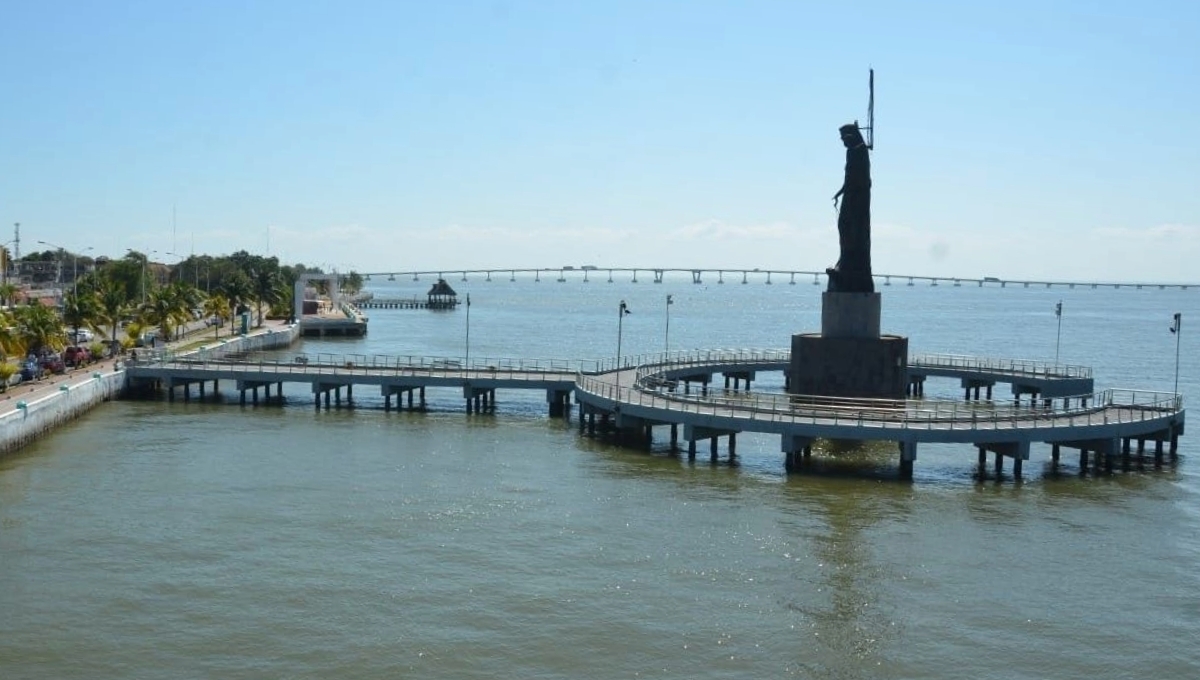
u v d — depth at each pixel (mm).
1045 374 108062
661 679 39312
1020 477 70062
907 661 41250
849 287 84312
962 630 44125
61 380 96000
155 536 54250
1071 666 41062
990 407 81125
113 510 58875
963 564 51906
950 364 117000
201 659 40281
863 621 44812
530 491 64562
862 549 53938
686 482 67438
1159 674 40562
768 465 72938
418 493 63688
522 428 87188
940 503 63094
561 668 40031
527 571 49906
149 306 145375
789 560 52031
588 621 44219
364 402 102062
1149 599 47844
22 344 88375
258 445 77688
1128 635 43938
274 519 57594
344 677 39031
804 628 44000
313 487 64688
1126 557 53438
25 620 43531
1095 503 63719
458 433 84312
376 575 49031
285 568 49781
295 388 111312
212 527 55969
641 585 48344
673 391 92188
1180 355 189250
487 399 99938
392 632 42812
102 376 95875
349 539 54281
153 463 70625
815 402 82375
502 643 42000
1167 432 76625
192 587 47219
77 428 83562
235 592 46719
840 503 62688
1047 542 55656
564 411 95250
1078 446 73188
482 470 70250
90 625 43125
